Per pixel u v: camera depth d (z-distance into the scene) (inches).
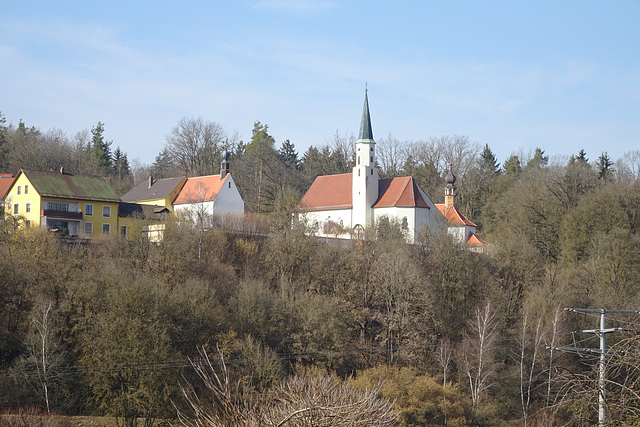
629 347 610.2
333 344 2356.1
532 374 2378.2
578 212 3661.4
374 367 2319.1
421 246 3245.6
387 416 666.8
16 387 1950.1
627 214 3636.8
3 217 2731.3
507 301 2854.3
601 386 612.7
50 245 2500.0
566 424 653.9
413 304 2610.7
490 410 2257.6
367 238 3230.8
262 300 2450.8
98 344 1996.8
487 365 2421.3
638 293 2920.8
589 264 3208.7
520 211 4003.4
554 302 2719.0
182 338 2185.0
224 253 3073.3
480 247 3538.4
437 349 2551.7
